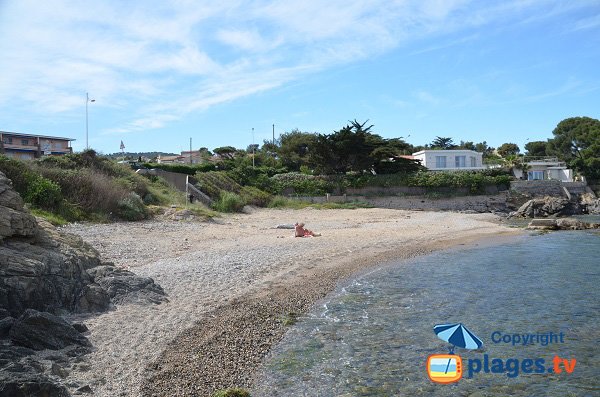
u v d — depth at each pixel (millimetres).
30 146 67875
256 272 16078
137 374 7684
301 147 89688
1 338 8094
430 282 16266
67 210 23703
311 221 36625
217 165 61812
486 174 67875
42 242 11336
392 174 64812
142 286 12094
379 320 11664
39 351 7980
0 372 6527
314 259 19312
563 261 21203
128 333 9453
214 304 12023
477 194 64375
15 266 9406
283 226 30406
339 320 11602
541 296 14453
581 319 12078
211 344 9336
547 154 115938
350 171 67188
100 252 17328
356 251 22094
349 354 9383
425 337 10469
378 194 62062
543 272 18391
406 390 7875
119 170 34656
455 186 64000
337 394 7656
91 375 7461
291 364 8789
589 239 30312
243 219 35438
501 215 55406
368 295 14234
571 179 78812
